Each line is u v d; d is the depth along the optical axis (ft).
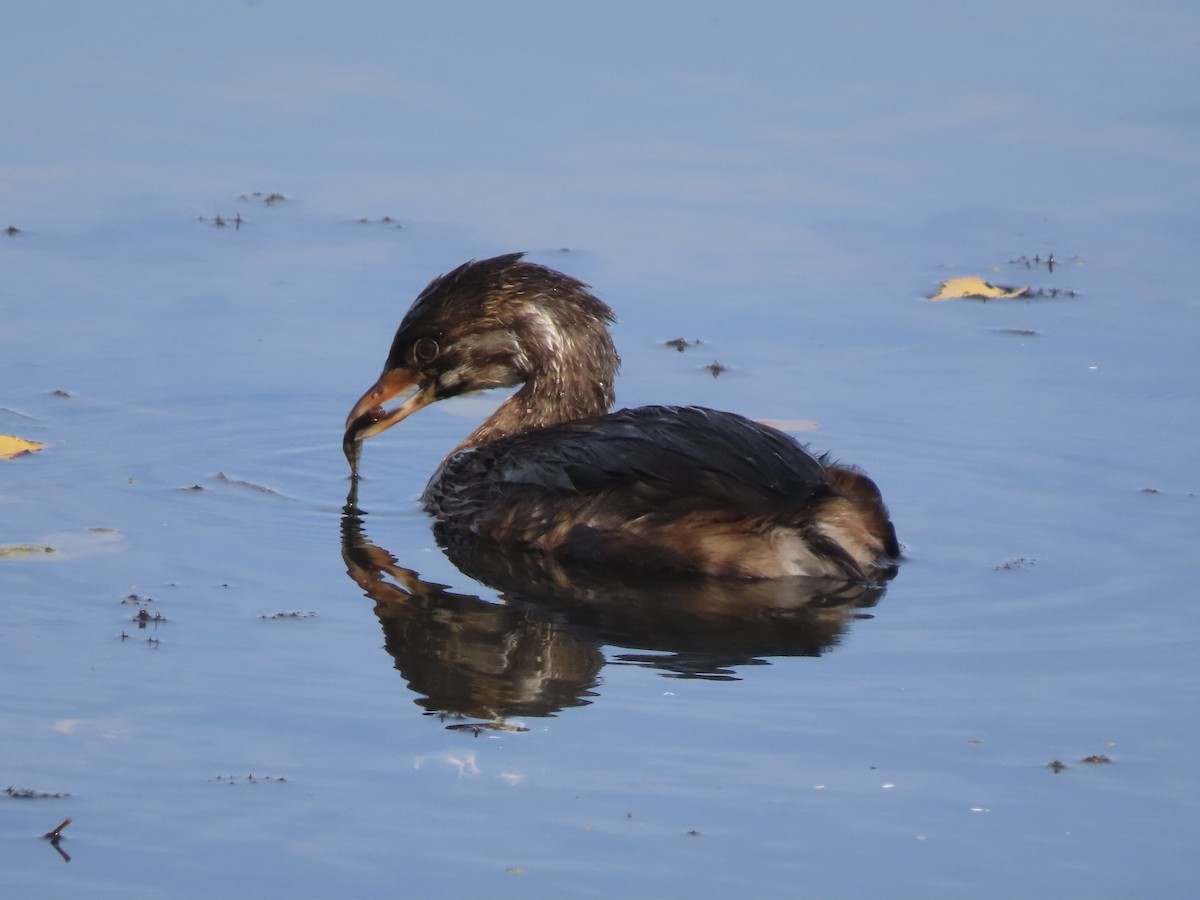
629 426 45.11
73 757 32.99
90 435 50.98
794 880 29.43
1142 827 31.04
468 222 67.15
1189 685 36.35
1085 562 43.11
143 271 62.59
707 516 42.75
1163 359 56.65
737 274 63.31
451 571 43.19
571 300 51.34
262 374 55.31
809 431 51.49
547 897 28.84
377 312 59.67
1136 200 69.87
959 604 40.75
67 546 43.57
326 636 38.68
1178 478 48.29
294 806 31.42
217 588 41.29
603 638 38.93
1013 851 30.27
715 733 34.22
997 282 63.10
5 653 37.27
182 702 35.22
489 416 53.57
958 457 49.80
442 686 36.22
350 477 50.01
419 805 31.50
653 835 30.66
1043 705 35.45
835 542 42.11
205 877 29.27
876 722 34.76
